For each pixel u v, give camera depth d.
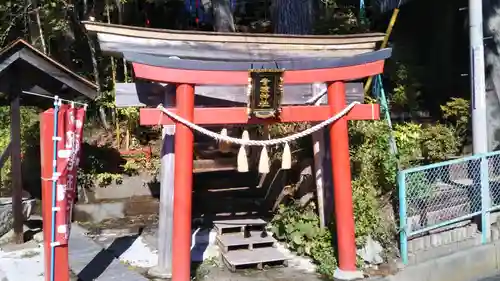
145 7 14.95
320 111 6.57
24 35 11.90
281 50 6.83
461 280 7.79
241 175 10.83
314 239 7.43
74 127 5.66
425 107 12.28
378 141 8.20
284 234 7.98
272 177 9.61
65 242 5.56
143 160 10.54
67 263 5.62
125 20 13.84
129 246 7.94
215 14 10.42
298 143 8.55
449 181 8.25
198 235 8.23
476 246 8.16
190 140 6.06
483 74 8.54
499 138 10.59
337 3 13.06
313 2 10.90
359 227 7.23
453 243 7.97
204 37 6.48
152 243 8.09
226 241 7.48
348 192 6.63
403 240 7.25
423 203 7.70
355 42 7.16
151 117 6.00
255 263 6.94
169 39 6.36
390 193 7.98
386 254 7.29
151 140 11.56
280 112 6.22
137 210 9.78
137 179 10.15
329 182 7.63
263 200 9.73
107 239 8.30
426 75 12.59
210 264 7.10
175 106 6.31
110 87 11.84
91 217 9.43
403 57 12.98
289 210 8.12
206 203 9.55
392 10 12.81
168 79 5.88
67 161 5.55
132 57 5.70
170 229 6.67
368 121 8.36
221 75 6.05
